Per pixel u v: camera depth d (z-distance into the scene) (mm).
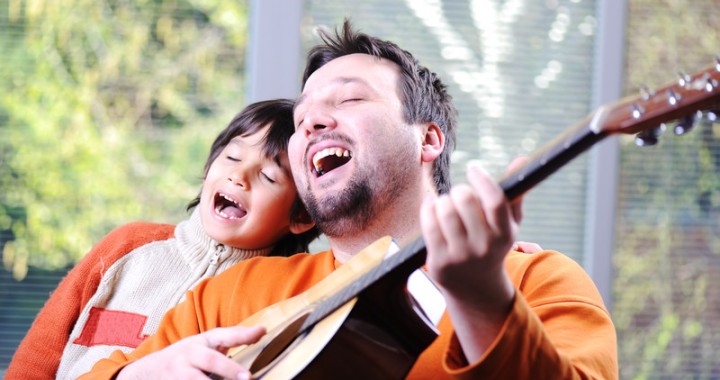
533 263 1328
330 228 1437
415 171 1454
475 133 2789
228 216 1787
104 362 1421
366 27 2758
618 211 2820
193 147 2746
